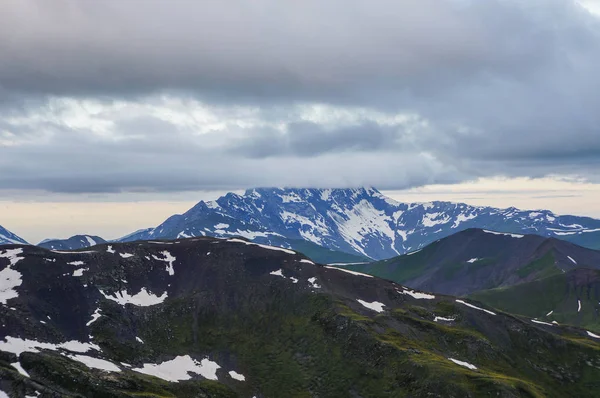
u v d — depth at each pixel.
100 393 178.38
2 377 171.75
